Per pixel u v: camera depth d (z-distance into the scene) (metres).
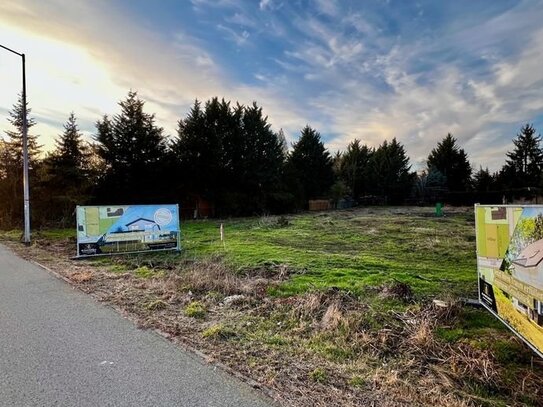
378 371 3.16
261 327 4.32
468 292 5.71
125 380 2.90
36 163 23.12
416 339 3.79
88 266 8.69
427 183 43.56
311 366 3.24
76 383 2.85
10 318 4.52
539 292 3.01
